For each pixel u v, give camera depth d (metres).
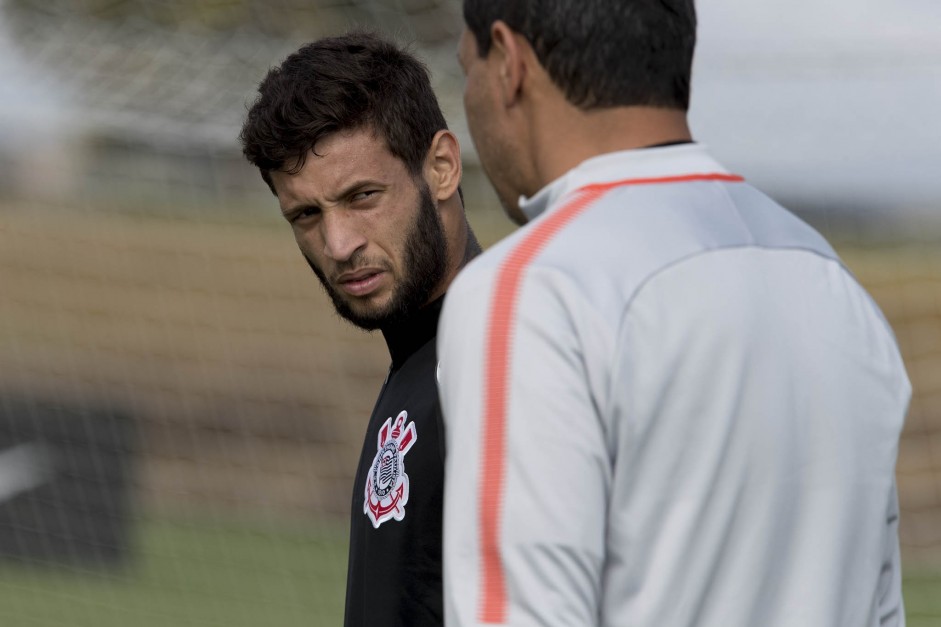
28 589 19.28
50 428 26.22
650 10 3.82
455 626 3.49
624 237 3.66
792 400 3.70
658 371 3.54
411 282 5.59
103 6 22.36
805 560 3.72
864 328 3.97
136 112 23.86
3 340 30.97
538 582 3.43
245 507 23.77
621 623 3.63
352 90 5.46
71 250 34.75
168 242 34.34
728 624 3.62
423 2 18.11
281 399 28.80
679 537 3.57
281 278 34.22
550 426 3.46
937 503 23.12
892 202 25.58
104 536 21.69
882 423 3.94
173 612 18.20
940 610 17.66
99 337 31.75
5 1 21.72
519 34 3.92
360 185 5.48
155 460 25.36
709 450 3.57
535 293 3.54
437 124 5.84
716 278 3.66
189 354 30.70
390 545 5.06
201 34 22.28
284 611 18.30
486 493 3.48
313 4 20.89
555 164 3.96
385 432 5.31
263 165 5.65
